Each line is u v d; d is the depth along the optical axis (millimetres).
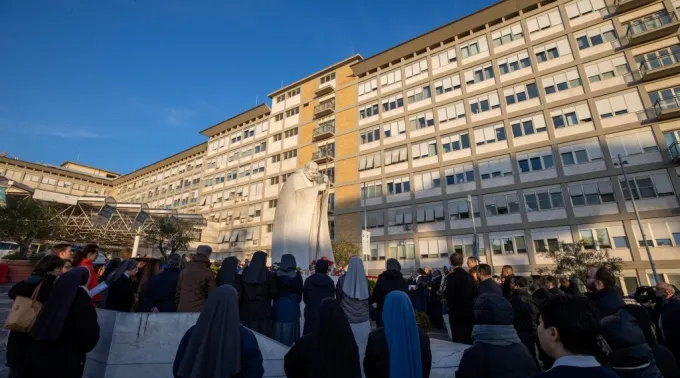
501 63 29938
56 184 62094
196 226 38438
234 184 47969
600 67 25359
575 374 1567
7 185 26156
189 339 2477
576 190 24172
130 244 40094
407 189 32062
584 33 26688
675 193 20953
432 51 34562
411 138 33188
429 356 2807
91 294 3457
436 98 32875
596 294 4637
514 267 25031
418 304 9992
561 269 19984
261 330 4648
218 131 53812
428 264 28781
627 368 2516
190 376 2238
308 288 5020
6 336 5977
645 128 22797
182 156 58562
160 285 4906
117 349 4105
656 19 24000
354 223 34000
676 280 19953
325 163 38781
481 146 29016
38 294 3299
